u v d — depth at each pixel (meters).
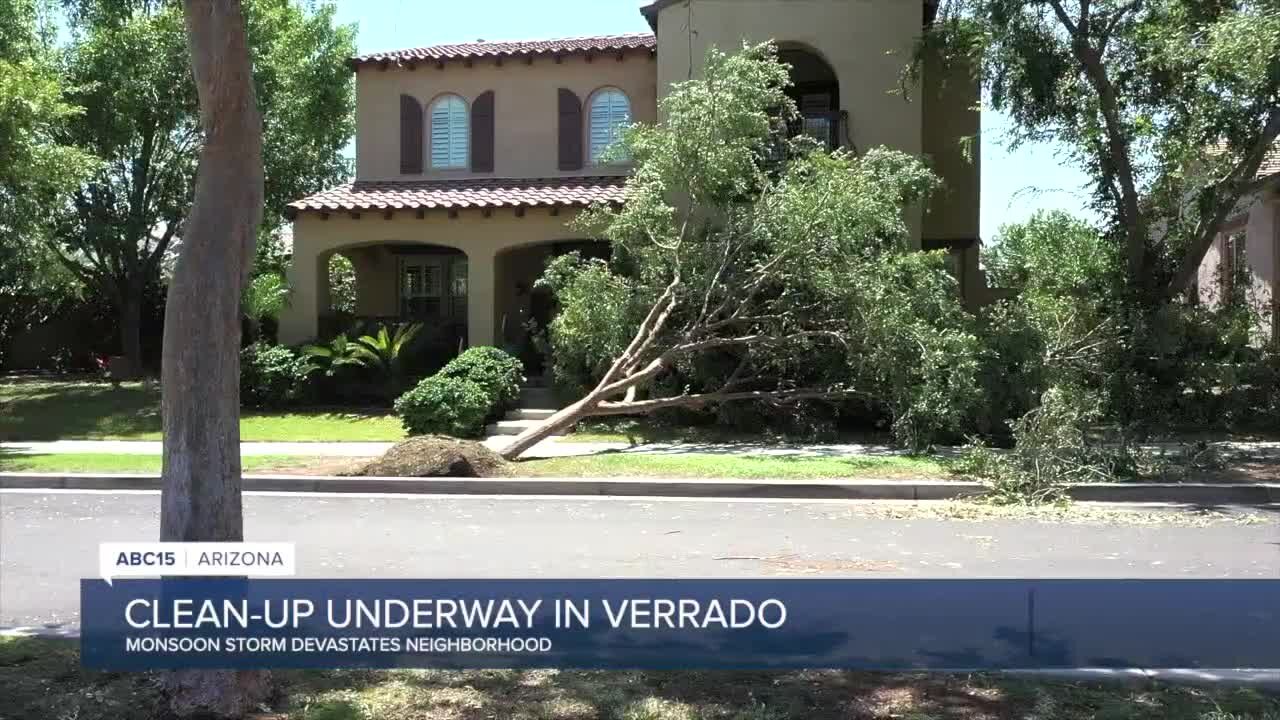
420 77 22.89
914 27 19.22
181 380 4.58
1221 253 24.94
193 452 4.57
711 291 15.12
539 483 12.16
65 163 17.77
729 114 14.94
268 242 26.84
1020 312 14.73
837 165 15.10
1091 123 15.79
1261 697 4.80
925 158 16.94
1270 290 20.98
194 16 4.59
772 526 9.83
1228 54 12.37
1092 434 12.96
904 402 14.16
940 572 7.69
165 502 4.64
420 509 11.02
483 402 16.80
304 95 25.78
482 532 9.53
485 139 22.70
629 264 16.95
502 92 22.67
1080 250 18.72
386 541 9.07
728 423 16.83
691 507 11.09
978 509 10.79
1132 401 15.56
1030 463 11.59
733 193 15.51
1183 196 16.55
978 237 21.39
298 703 4.72
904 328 14.01
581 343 16.05
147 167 23.61
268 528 9.78
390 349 19.73
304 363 19.41
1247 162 15.18
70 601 6.88
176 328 4.57
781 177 15.59
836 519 10.23
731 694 4.88
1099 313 16.12
